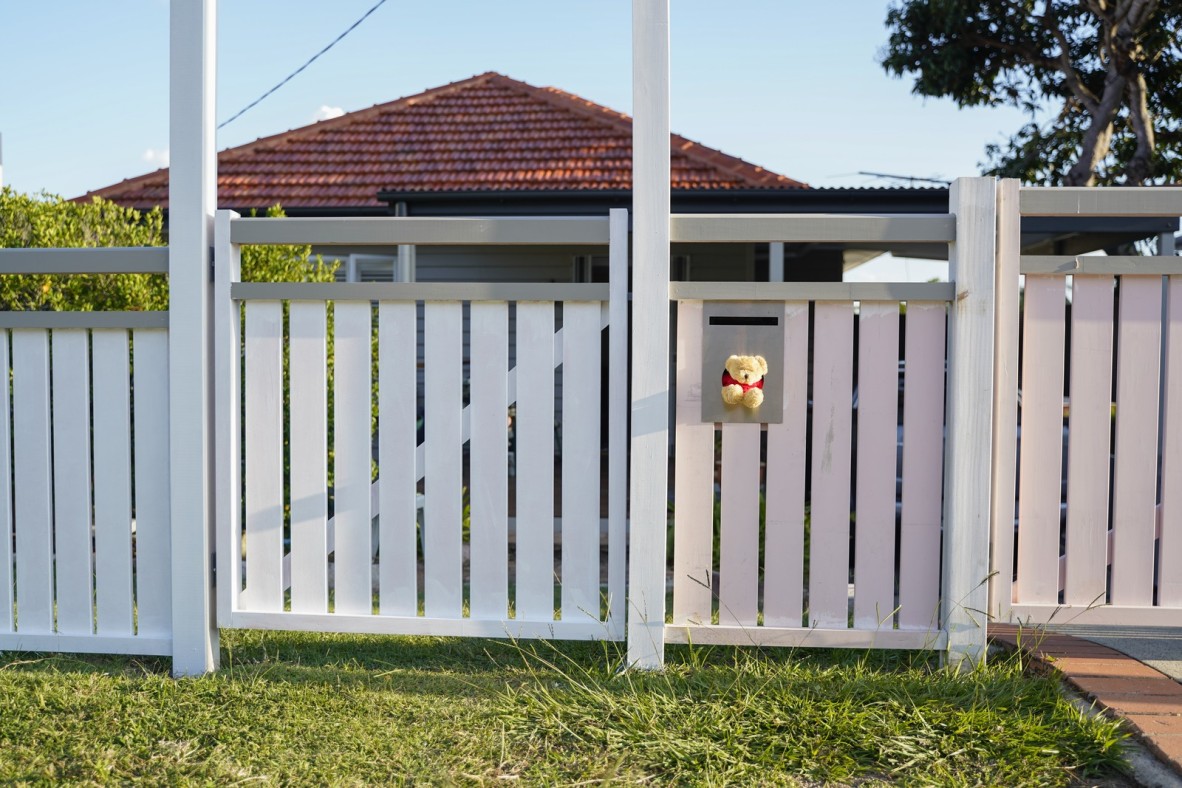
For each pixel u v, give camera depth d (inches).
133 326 137.9
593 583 136.4
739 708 119.0
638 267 132.8
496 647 151.3
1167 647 143.9
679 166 488.4
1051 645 142.2
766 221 133.6
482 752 110.7
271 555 139.9
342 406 137.4
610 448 135.3
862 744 111.1
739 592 136.4
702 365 134.8
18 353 140.3
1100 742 108.5
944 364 134.1
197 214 135.6
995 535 134.7
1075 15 584.1
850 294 133.0
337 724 117.6
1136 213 131.8
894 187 371.9
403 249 383.6
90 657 145.6
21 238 235.8
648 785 105.1
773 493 135.9
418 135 534.3
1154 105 603.8
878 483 135.0
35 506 140.9
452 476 137.4
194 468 136.6
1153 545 133.1
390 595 138.8
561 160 501.7
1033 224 358.9
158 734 115.2
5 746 111.5
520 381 136.3
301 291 136.5
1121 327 132.9
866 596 136.0
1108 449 133.3
